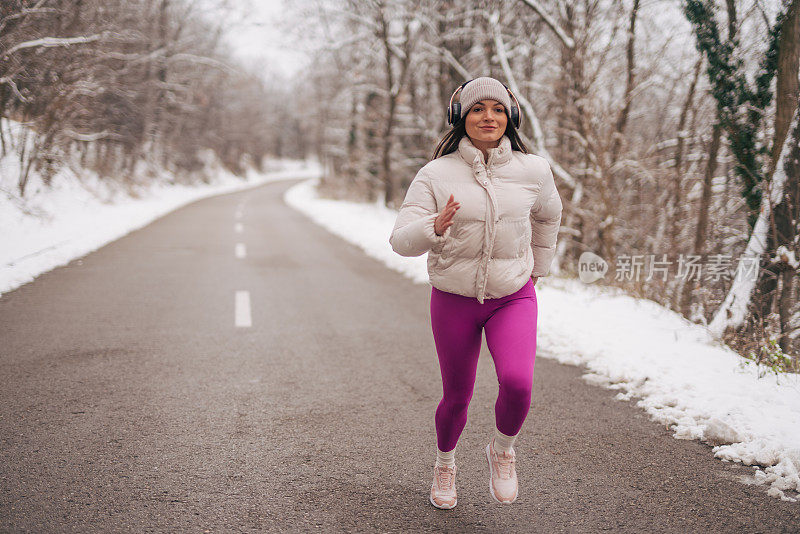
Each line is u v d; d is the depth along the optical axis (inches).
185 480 107.2
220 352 190.4
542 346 203.2
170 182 1405.0
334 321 238.2
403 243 87.1
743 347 189.5
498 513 98.7
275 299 277.1
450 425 97.8
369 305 270.8
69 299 259.4
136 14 750.5
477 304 93.0
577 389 162.4
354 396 154.0
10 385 152.8
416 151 879.1
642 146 403.5
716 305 249.1
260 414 140.3
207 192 1589.6
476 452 122.6
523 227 90.6
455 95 95.0
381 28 782.5
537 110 516.4
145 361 177.8
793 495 104.7
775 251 201.3
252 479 108.3
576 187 416.8
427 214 89.3
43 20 516.7
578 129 413.1
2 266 319.0
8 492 100.3
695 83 346.9
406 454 120.4
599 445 126.2
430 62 815.7
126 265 358.3
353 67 899.4
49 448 118.0
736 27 235.5
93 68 600.4
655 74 371.9
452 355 94.7
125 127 976.9
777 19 217.3
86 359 177.3
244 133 2504.9
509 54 615.8
